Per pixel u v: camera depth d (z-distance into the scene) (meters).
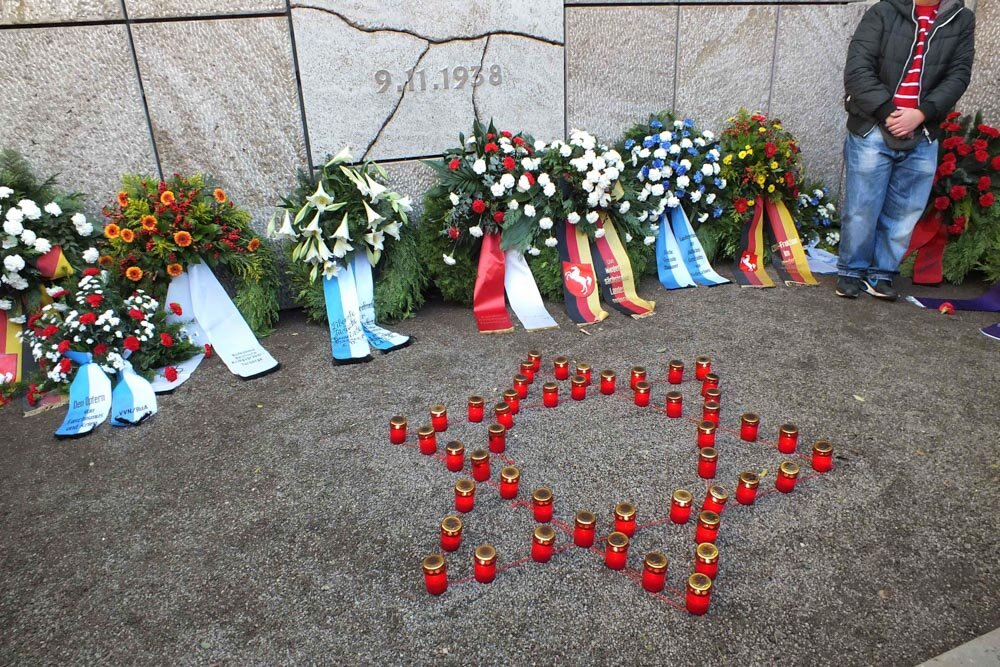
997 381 3.64
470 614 2.21
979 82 5.72
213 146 4.63
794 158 5.77
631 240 5.16
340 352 4.24
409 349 4.30
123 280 4.18
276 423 3.45
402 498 2.81
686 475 2.91
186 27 4.36
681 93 5.87
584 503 2.74
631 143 5.52
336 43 4.67
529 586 2.31
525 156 4.85
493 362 4.07
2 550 2.61
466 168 4.75
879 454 3.03
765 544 2.49
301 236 4.58
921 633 2.10
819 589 2.27
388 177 5.09
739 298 5.07
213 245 4.35
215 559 2.51
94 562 2.53
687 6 5.62
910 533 2.53
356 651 2.09
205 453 3.21
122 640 2.18
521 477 2.92
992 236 5.12
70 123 4.32
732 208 5.62
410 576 2.38
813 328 4.44
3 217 3.93
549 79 5.36
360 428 3.37
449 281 4.89
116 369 3.80
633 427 3.29
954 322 4.48
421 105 5.02
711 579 2.22
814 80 6.29
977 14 5.59
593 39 5.41
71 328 3.77
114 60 4.29
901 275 5.51
